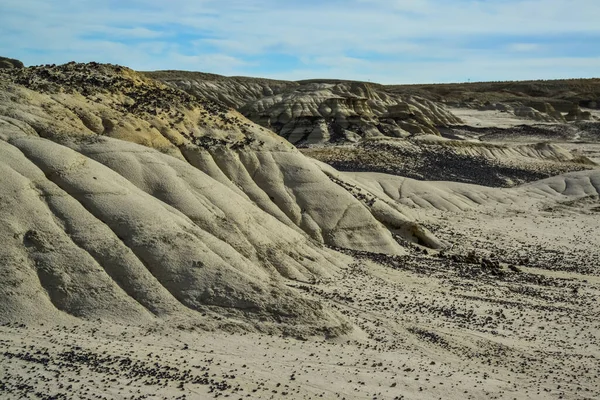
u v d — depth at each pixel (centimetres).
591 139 17312
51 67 5641
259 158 5872
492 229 7538
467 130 17338
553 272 5841
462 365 3303
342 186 6619
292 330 3331
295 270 4309
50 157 3894
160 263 3519
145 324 3167
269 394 2709
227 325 3269
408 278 4797
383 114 14925
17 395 2433
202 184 4572
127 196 3859
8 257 3203
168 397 2562
